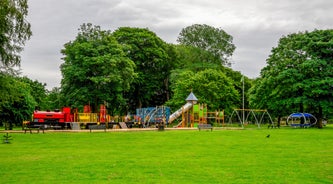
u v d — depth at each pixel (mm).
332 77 61344
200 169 17844
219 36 94875
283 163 19750
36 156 22797
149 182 14852
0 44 33688
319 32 64375
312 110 68938
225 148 27344
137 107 84500
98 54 59312
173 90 77188
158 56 80438
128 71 62500
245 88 94000
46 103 104500
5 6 32062
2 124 71438
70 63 60344
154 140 34500
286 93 64500
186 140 34500
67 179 15453
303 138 37125
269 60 70188
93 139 35500
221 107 77000
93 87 60438
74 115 55781
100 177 15844
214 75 76188
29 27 34281
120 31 80312
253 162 20109
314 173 16891
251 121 94875
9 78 36406
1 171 17375
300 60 64188
